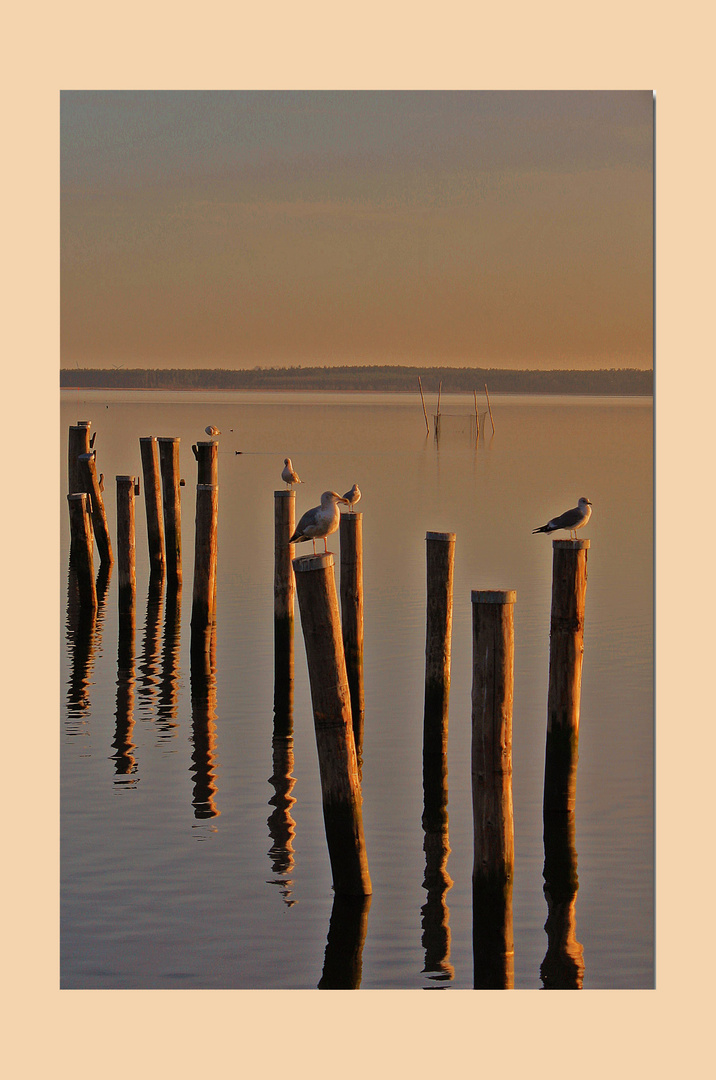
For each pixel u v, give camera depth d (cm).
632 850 1309
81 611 2450
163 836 1323
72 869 1241
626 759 1563
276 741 1658
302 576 1173
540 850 1310
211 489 2189
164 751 1608
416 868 1267
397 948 1106
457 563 2900
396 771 1551
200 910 1164
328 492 1586
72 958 1081
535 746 1625
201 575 2188
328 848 1208
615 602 2478
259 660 2098
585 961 1099
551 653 1422
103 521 3017
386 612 2362
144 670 2039
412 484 4794
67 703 1834
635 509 3997
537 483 4850
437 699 1603
